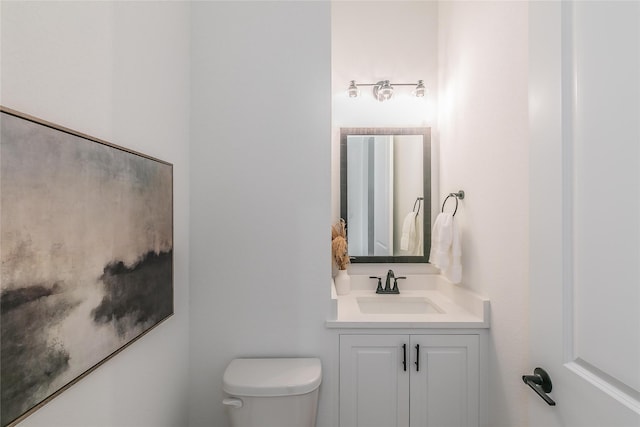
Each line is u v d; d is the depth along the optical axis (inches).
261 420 45.4
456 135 67.5
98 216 29.1
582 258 26.2
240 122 53.7
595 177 24.8
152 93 41.5
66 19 27.1
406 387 53.0
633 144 21.5
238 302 53.5
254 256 53.6
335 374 53.4
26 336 22.1
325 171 53.9
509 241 47.0
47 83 25.2
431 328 52.9
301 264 53.7
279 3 54.0
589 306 25.5
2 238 20.3
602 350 24.1
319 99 53.8
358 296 72.6
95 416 31.1
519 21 44.3
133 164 35.0
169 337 46.7
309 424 47.4
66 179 25.4
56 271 24.5
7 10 22.1
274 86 53.8
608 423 23.0
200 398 53.3
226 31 53.7
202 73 53.5
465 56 62.6
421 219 79.0
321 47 53.9
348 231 79.0
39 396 23.1
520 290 44.3
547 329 29.9
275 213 53.8
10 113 20.7
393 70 79.4
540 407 31.0
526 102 42.8
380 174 79.0
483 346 53.0
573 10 27.3
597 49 24.6
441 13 76.5
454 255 62.6
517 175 44.9
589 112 25.4
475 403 52.8
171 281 44.2
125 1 35.5
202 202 53.5
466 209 62.6
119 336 32.3
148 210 38.2
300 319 53.6
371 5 79.4
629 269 21.8
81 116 28.8
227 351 53.4
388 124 80.0
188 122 53.1
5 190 20.5
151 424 41.6
